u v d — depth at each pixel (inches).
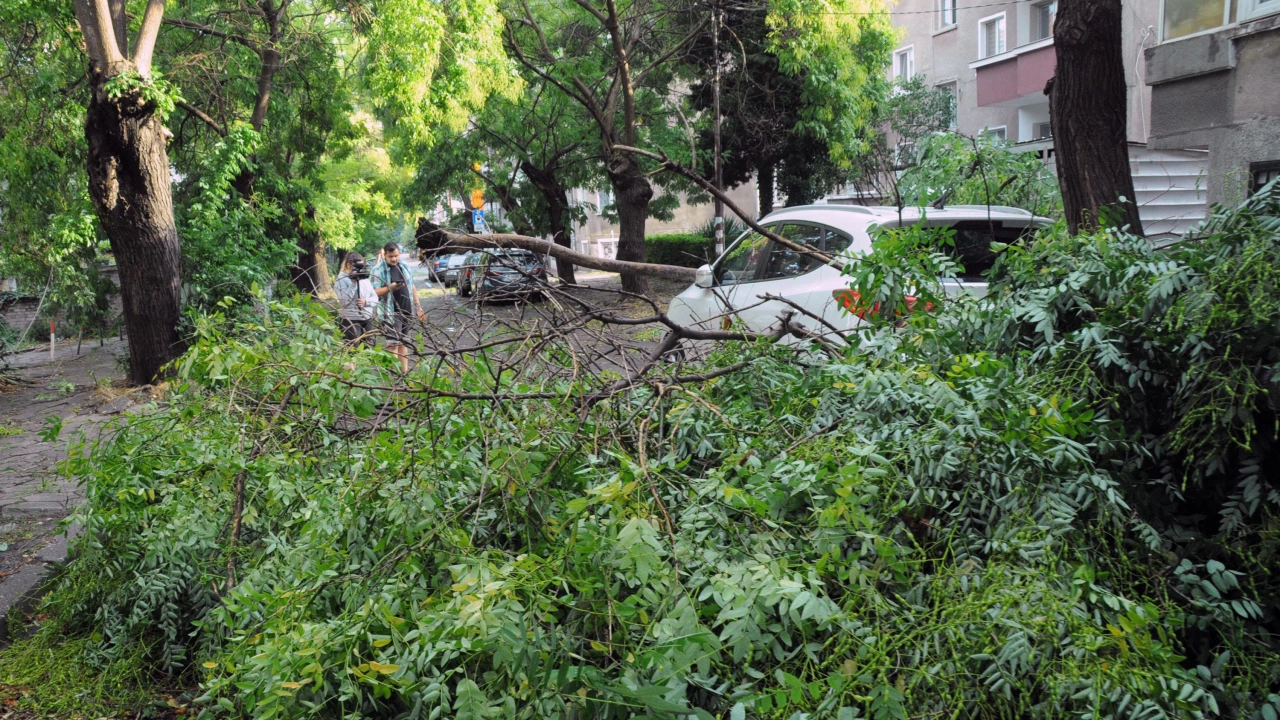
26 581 171.8
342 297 344.8
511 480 106.3
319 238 957.2
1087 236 137.1
